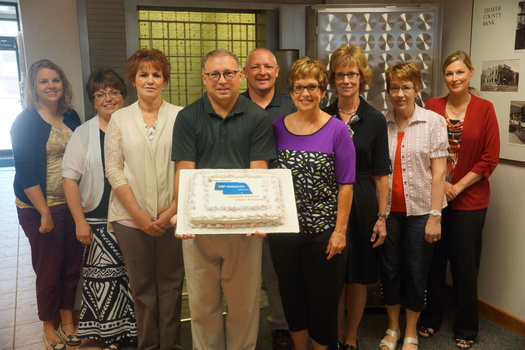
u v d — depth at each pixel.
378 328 2.88
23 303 3.31
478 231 2.65
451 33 3.15
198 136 2.10
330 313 2.20
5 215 5.81
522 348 2.65
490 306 2.97
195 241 2.14
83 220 2.54
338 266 2.15
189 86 3.21
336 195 2.12
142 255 2.36
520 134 2.68
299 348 2.36
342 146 2.05
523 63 2.61
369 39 3.03
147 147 2.29
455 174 2.65
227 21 3.23
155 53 2.31
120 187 2.27
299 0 3.22
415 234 2.50
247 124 2.11
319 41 3.00
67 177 2.51
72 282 2.79
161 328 2.45
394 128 2.53
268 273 2.64
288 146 2.12
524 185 2.71
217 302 2.29
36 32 2.76
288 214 1.94
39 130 2.54
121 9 2.85
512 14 2.65
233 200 1.91
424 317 2.83
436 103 2.73
